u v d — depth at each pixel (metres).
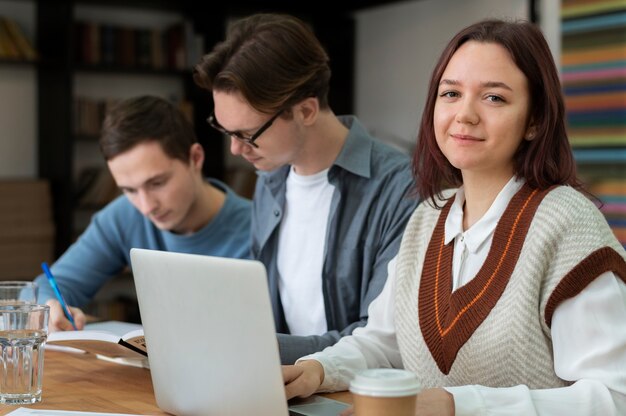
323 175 2.15
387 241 2.05
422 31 5.84
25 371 1.60
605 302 1.35
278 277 2.24
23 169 5.22
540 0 5.05
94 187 5.23
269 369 1.29
